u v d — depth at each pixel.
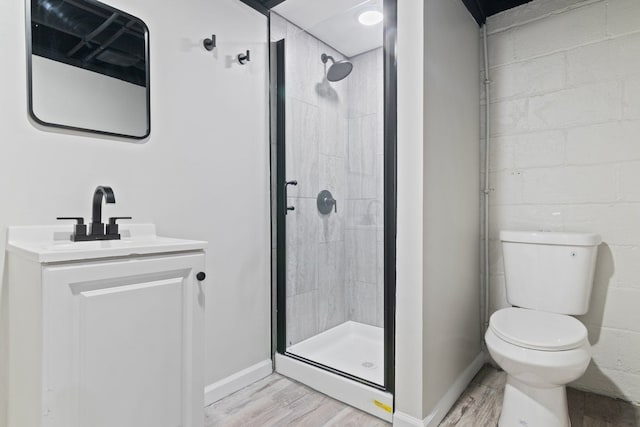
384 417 1.60
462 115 1.93
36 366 0.89
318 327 2.36
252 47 2.00
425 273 1.50
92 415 0.95
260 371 2.01
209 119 1.77
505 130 2.13
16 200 1.17
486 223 2.19
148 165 1.52
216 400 1.76
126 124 1.44
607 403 1.75
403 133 1.53
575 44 1.91
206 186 1.75
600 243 1.80
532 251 1.84
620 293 1.79
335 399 1.79
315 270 2.35
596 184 1.85
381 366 2.01
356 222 2.46
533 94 2.04
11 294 1.11
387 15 1.66
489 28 2.19
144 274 1.06
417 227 1.49
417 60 1.49
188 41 1.67
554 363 1.27
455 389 1.78
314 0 2.00
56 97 1.25
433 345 1.57
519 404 1.45
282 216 2.15
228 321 1.85
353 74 2.41
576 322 1.54
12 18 1.16
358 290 2.46
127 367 1.02
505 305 2.15
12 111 1.16
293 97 2.20
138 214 1.48
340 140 2.48
